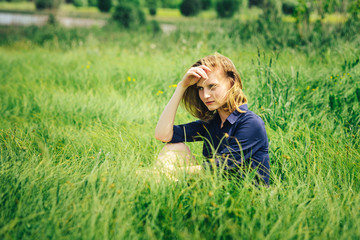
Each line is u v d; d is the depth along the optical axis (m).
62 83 6.24
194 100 2.53
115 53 9.34
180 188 2.24
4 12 31.36
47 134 3.55
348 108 3.71
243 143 2.26
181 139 2.56
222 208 2.02
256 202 2.17
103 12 37.06
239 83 2.32
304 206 2.18
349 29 7.26
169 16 39.47
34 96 5.21
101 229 1.85
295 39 7.71
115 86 5.90
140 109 4.56
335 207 2.13
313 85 4.68
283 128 3.42
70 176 2.43
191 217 1.99
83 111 4.53
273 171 2.68
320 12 8.09
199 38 9.38
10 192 2.14
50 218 1.92
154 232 1.96
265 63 4.26
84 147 3.15
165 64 7.07
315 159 2.71
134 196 2.20
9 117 4.55
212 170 2.31
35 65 7.83
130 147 3.10
